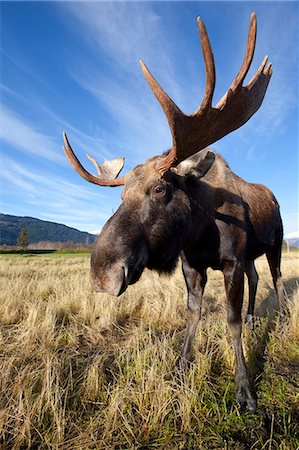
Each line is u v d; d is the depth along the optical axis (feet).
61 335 12.86
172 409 7.67
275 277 16.62
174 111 7.22
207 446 6.65
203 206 9.89
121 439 6.82
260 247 14.28
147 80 7.10
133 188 8.71
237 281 10.16
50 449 6.55
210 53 6.69
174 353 10.54
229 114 8.29
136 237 8.04
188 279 11.41
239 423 7.47
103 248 7.64
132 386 8.70
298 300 16.56
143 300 18.80
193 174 9.09
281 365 10.59
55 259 71.20
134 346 11.03
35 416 7.29
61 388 8.16
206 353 9.97
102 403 7.88
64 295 19.42
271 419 7.68
